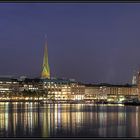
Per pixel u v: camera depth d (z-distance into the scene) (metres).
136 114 199.25
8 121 155.00
